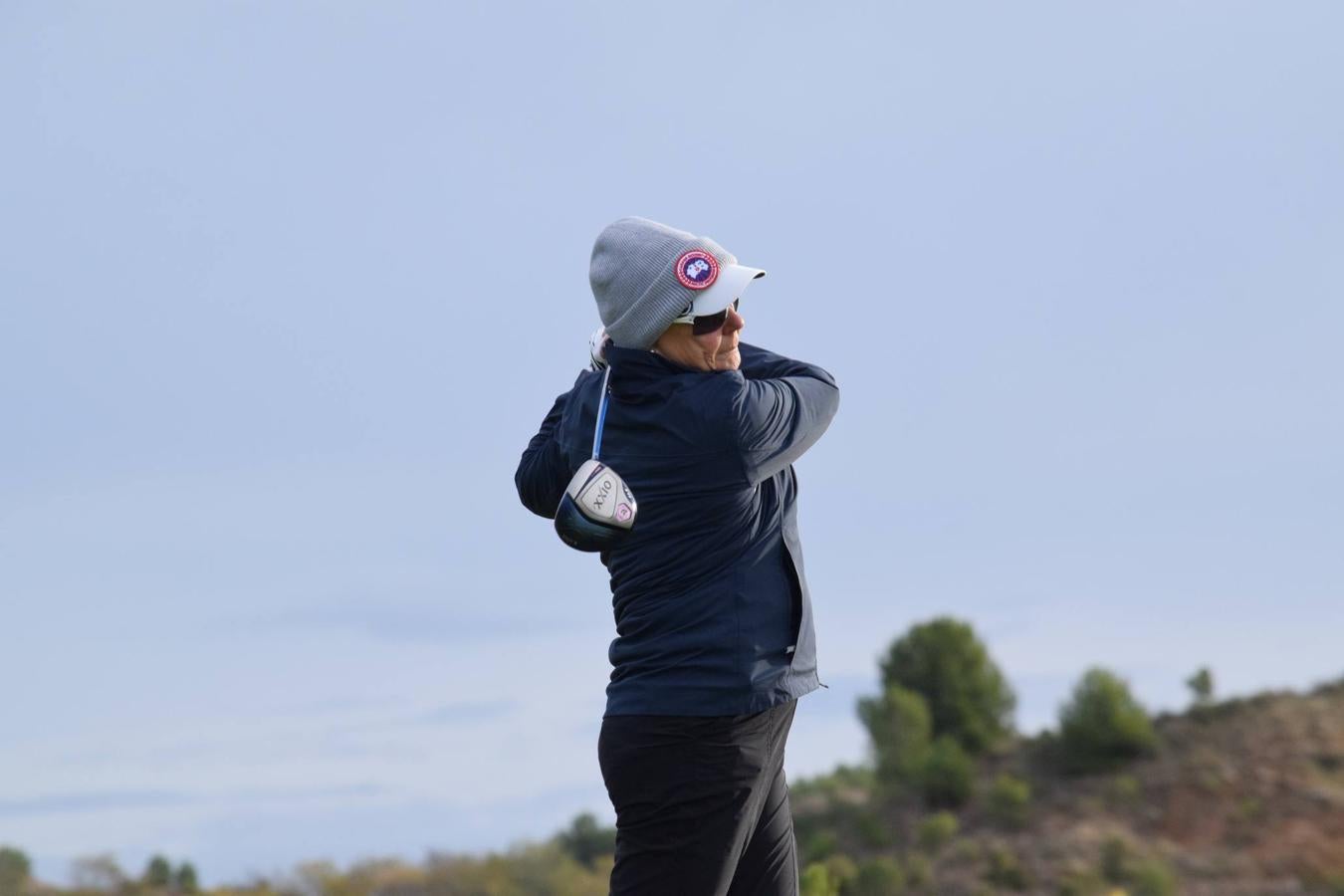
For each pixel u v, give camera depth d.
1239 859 49.94
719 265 7.90
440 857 48.44
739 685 7.69
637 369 7.93
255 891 47.59
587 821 58.03
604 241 8.07
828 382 8.39
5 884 47.28
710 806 7.78
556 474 8.52
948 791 58.22
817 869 15.02
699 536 7.78
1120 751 60.19
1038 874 50.88
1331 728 59.00
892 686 64.31
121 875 48.53
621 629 8.08
